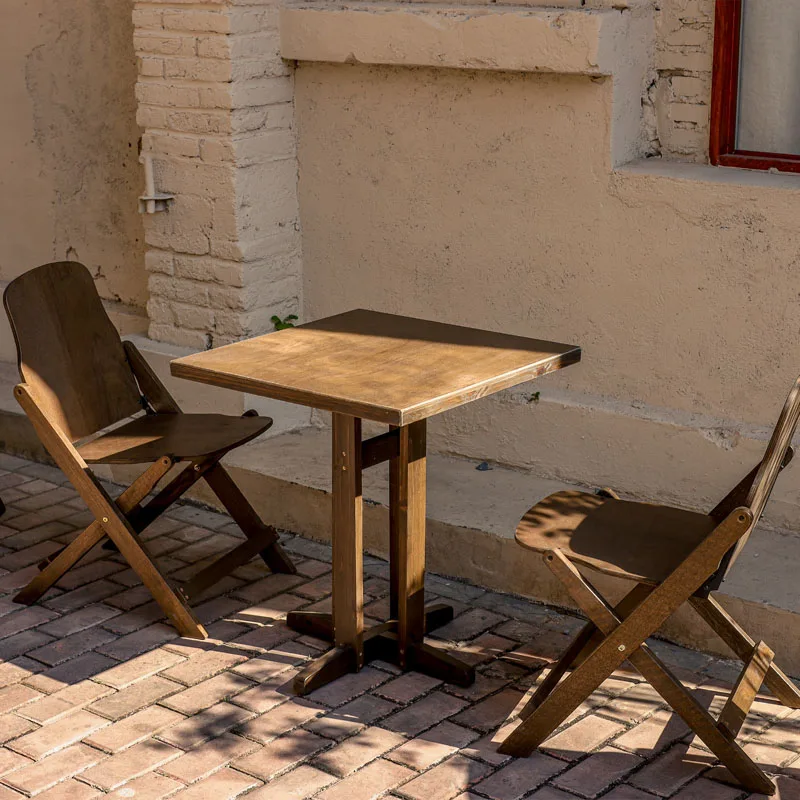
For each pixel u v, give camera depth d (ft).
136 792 10.99
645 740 11.78
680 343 15.10
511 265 16.20
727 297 14.60
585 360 15.93
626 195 15.01
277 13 17.07
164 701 12.53
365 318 14.08
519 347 12.98
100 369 15.15
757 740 11.78
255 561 15.83
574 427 15.90
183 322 18.30
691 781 11.15
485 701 12.52
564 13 14.57
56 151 20.22
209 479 14.84
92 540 14.15
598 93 14.89
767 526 14.70
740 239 14.32
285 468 16.78
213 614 14.40
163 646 13.67
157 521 17.08
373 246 17.43
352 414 11.32
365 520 15.94
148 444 14.38
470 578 15.12
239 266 17.43
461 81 15.96
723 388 14.90
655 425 15.23
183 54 17.04
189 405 18.24
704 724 11.03
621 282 15.35
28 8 19.80
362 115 16.99
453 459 17.10
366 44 16.29
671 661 13.29
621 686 12.76
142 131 18.94
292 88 17.57
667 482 15.30
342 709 12.37
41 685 12.85
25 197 20.93
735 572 13.65
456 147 16.25
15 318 14.14
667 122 15.42
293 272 18.20
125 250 19.83
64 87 19.76
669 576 10.79
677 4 14.98
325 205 17.76
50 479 18.62
